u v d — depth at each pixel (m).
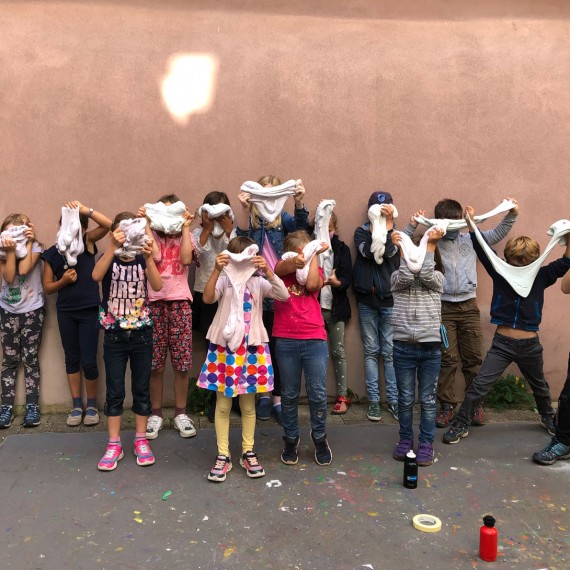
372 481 3.76
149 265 3.84
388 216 4.75
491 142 5.19
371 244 4.86
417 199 5.16
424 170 5.14
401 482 3.74
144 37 4.83
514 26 5.16
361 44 5.03
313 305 3.93
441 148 5.15
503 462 4.06
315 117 5.01
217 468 3.74
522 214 5.25
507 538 3.14
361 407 5.18
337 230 5.09
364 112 5.06
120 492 3.59
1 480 3.73
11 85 4.73
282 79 4.96
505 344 4.37
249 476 3.79
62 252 4.43
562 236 4.27
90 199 4.85
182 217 4.41
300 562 2.92
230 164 4.95
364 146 5.07
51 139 4.79
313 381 3.89
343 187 5.08
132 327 3.89
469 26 5.12
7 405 4.73
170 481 3.73
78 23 4.76
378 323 5.09
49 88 4.76
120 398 3.97
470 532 3.19
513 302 4.34
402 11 5.05
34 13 4.73
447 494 3.60
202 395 4.94
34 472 3.85
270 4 4.93
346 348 5.17
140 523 3.24
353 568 2.88
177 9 4.85
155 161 4.88
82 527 3.21
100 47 4.79
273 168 5.00
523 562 2.94
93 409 4.75
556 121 5.23
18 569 2.85
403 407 4.09
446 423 4.73
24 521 3.26
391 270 4.95
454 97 5.13
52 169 4.80
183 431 4.43
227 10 4.89
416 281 3.93
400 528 3.22
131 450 4.20
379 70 5.05
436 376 4.03
